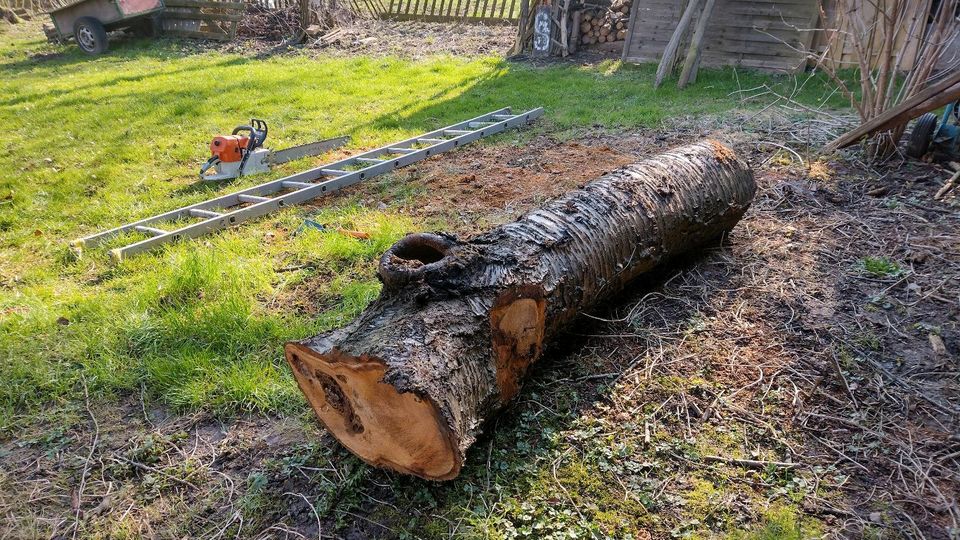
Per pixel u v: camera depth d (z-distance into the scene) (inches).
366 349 83.4
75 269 170.4
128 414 115.9
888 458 97.7
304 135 300.0
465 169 241.3
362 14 619.2
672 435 103.3
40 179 244.8
